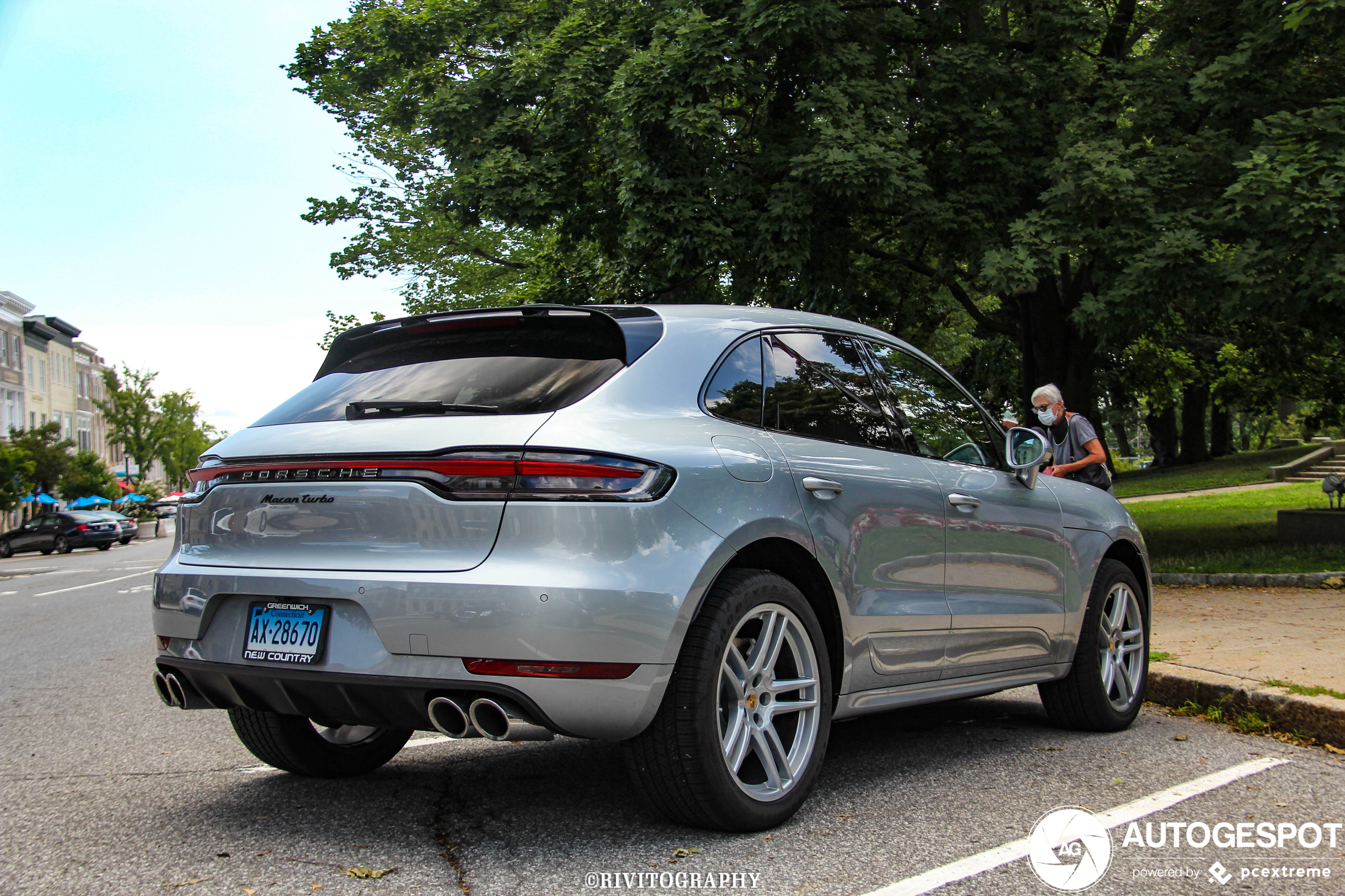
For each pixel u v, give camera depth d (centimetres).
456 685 297
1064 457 737
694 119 1084
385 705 310
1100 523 522
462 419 320
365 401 345
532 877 296
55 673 791
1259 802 374
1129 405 4097
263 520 334
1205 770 422
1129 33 1505
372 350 388
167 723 568
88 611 1391
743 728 331
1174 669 571
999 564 451
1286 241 1059
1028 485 482
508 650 293
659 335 358
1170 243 1065
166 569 357
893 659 394
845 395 411
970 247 1201
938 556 418
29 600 1697
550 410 319
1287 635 696
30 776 441
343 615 315
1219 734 498
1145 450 8050
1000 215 1233
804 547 355
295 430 347
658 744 315
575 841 328
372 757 428
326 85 1905
